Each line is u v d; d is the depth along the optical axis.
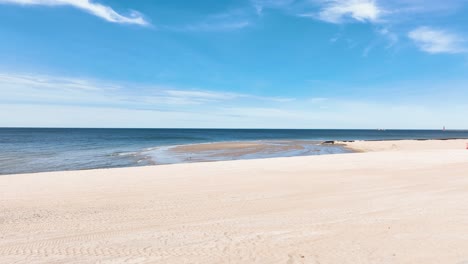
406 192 10.95
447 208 8.45
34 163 27.38
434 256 5.06
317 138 95.88
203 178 14.91
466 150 31.58
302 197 10.53
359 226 6.95
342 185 12.66
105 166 25.55
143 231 7.09
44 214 8.82
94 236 6.79
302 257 5.20
